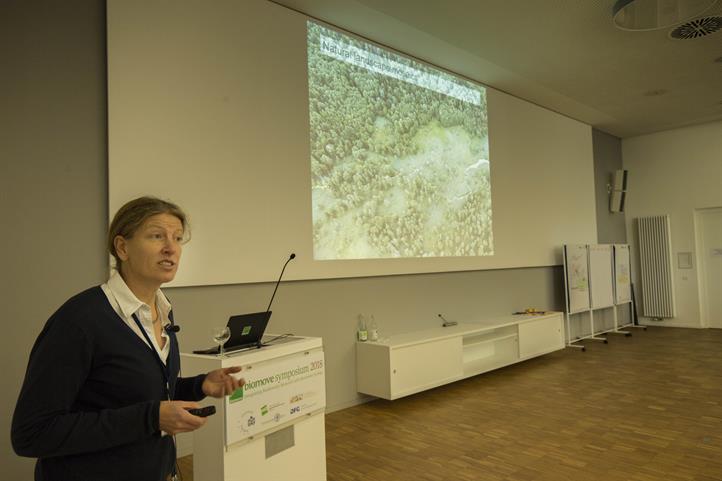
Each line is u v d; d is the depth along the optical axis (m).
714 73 5.97
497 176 6.23
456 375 4.78
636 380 5.00
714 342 7.10
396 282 4.88
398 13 4.30
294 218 3.97
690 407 4.02
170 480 1.28
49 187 2.90
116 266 1.24
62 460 1.05
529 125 6.89
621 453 3.09
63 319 1.04
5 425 2.68
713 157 8.43
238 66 3.70
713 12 4.34
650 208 9.15
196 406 1.06
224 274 3.51
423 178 5.24
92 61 3.10
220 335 2.19
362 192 4.61
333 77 4.44
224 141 3.57
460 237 5.62
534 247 6.78
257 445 2.20
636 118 7.99
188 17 3.44
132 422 1.01
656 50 5.24
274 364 2.28
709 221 8.60
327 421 3.95
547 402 4.28
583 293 7.18
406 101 5.13
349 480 2.80
